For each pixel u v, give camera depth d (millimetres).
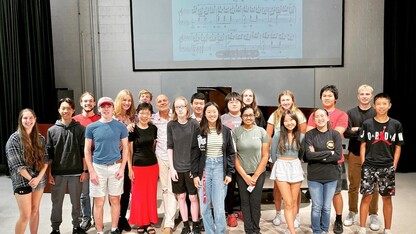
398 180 5766
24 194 3287
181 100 3660
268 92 7105
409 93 6270
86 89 7145
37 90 6379
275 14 6953
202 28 6969
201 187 3523
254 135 3557
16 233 3381
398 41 6246
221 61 7039
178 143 3674
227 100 4016
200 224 3959
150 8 6926
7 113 6402
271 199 4863
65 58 7105
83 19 7039
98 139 3588
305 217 4281
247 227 3602
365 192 3631
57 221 3754
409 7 6180
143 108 3773
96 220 3699
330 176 3512
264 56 7031
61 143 3650
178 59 7031
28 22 6238
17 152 3275
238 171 3564
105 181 3648
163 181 3963
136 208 3879
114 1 7012
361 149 3695
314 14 6992
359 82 7184
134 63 7047
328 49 7062
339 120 3850
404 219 4164
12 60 6277
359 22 7098
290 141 3570
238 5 6926
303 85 7113
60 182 3680
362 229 3715
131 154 3871
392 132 3539
